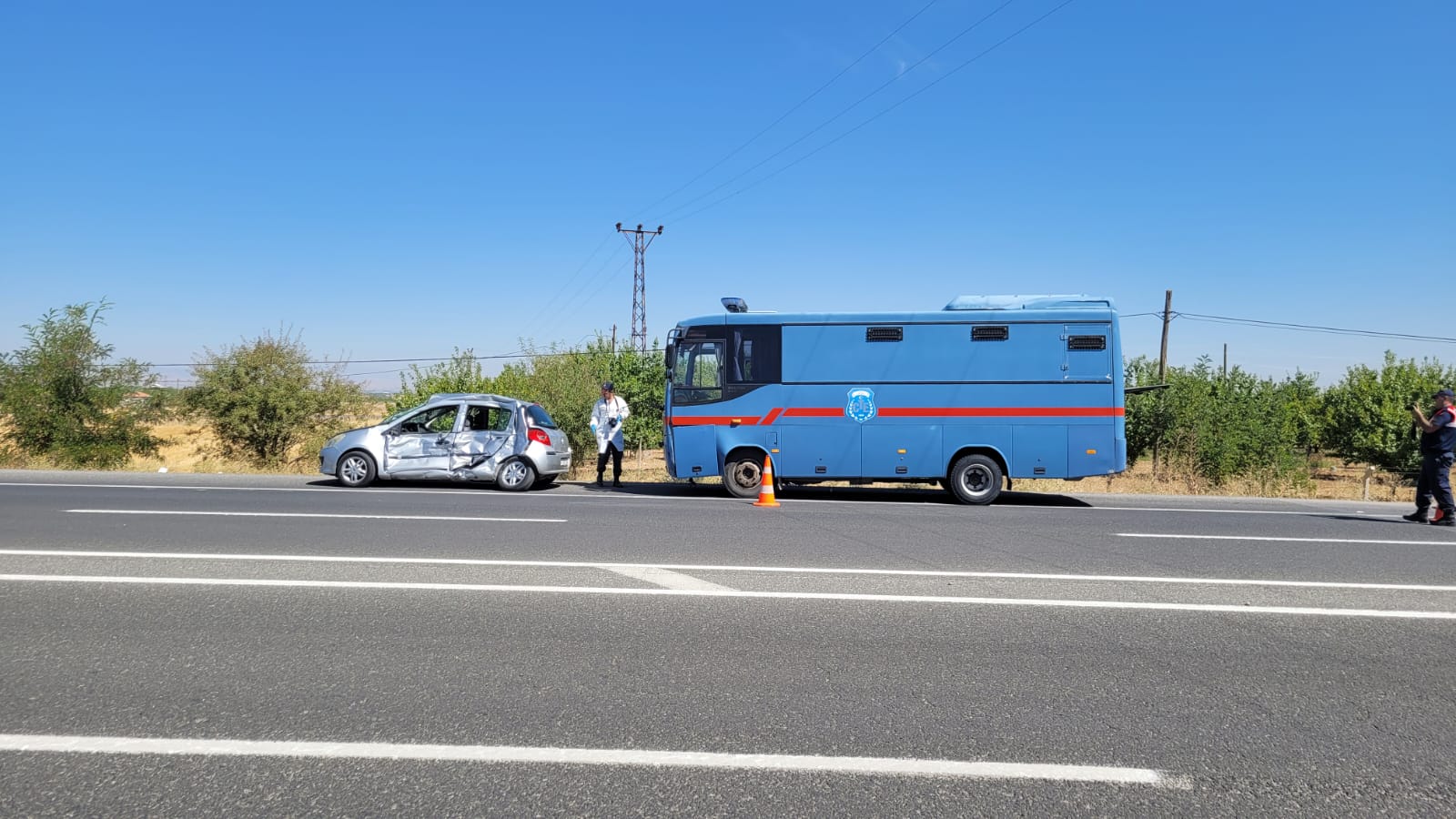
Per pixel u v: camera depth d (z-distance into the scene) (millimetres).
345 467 15250
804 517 11648
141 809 3193
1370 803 3385
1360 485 33125
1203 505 14641
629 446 29250
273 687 4484
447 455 15344
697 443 14672
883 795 3373
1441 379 38375
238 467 22516
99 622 5668
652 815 3191
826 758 3705
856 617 6016
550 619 5871
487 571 7430
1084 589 7043
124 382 24312
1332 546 9625
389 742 3812
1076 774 3588
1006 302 14398
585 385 24703
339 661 4922
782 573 7496
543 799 3305
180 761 3600
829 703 4367
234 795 3307
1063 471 14000
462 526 10219
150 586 6750
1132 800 3375
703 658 5047
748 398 14562
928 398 14227
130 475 17578
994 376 14141
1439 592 7121
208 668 4773
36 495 13273
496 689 4492
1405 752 3869
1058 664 5031
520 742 3826
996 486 14102
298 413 23625
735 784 3455
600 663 4930
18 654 4984
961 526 10945
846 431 14367
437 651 5125
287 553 8219
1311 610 6422
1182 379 25312
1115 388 13984
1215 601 6680
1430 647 5496
